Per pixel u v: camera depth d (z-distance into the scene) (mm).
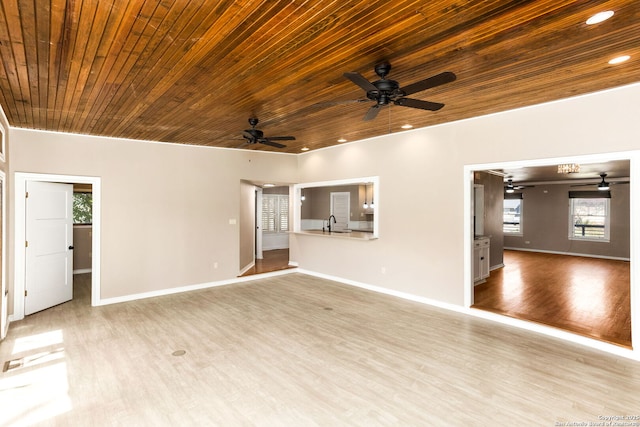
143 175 5625
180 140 5691
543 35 2303
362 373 3055
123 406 2576
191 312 4820
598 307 4758
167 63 2674
